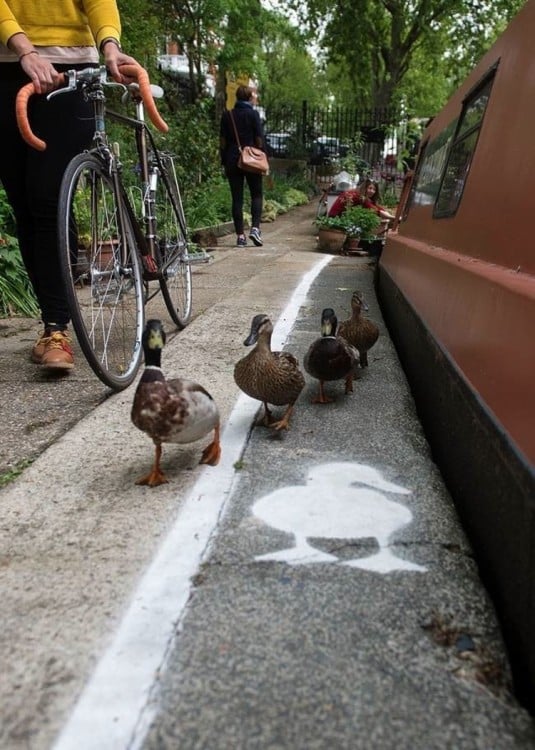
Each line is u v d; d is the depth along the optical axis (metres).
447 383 1.27
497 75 1.57
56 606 0.85
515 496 0.80
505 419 0.89
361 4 13.88
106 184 1.83
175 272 2.37
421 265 1.92
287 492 1.14
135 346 1.84
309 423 1.45
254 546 0.98
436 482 1.19
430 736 0.65
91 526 1.04
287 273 3.64
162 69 7.44
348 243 4.78
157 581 0.89
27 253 1.93
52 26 1.78
